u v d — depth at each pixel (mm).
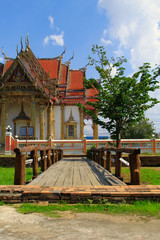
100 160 11398
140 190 4879
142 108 11883
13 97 26469
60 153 17422
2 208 4363
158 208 4246
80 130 31594
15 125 30172
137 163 5723
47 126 28266
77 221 3604
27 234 3041
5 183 8562
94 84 12984
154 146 21062
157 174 11750
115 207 4348
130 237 2938
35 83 24984
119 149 7031
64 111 31953
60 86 33688
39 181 6770
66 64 37000
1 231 3166
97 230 3205
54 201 4707
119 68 12547
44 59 36750
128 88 11758
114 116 12078
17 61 25484
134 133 42500
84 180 6969
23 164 5805
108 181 6770
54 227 3322
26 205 4480
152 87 11625
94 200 4664
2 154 21344
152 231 3174
